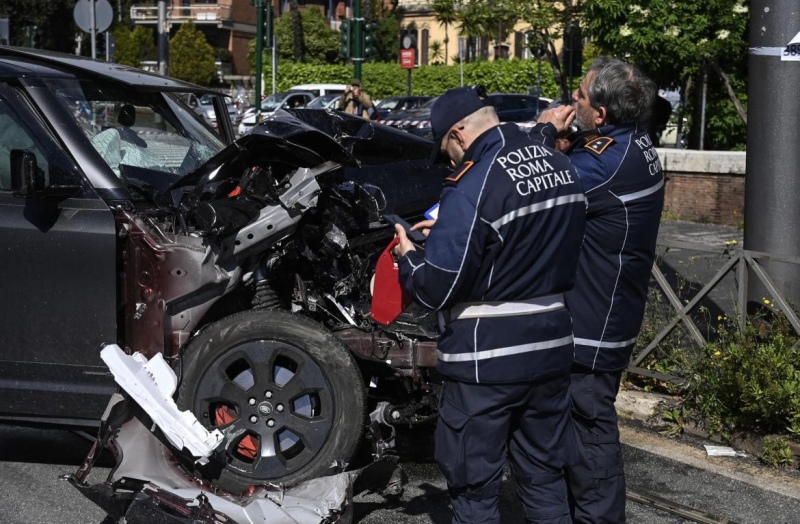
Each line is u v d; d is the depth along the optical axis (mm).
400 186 5672
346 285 4887
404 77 44188
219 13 59500
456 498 3561
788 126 5980
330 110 5863
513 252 3318
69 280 4574
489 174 3303
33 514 4504
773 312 5770
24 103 4797
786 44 5918
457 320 3414
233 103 34250
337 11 60750
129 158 5023
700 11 15031
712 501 4770
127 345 4574
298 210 4352
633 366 6246
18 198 4672
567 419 3645
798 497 4836
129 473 4145
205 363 4309
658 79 16156
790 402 5270
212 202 4359
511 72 40562
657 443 5555
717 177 12828
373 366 4559
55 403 4680
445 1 25031
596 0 15117
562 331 3447
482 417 3424
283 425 4305
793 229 6039
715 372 5660
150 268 4457
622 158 3812
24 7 45281
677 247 6070
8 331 4676
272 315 4305
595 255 3863
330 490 4160
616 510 4023
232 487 4289
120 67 5512
